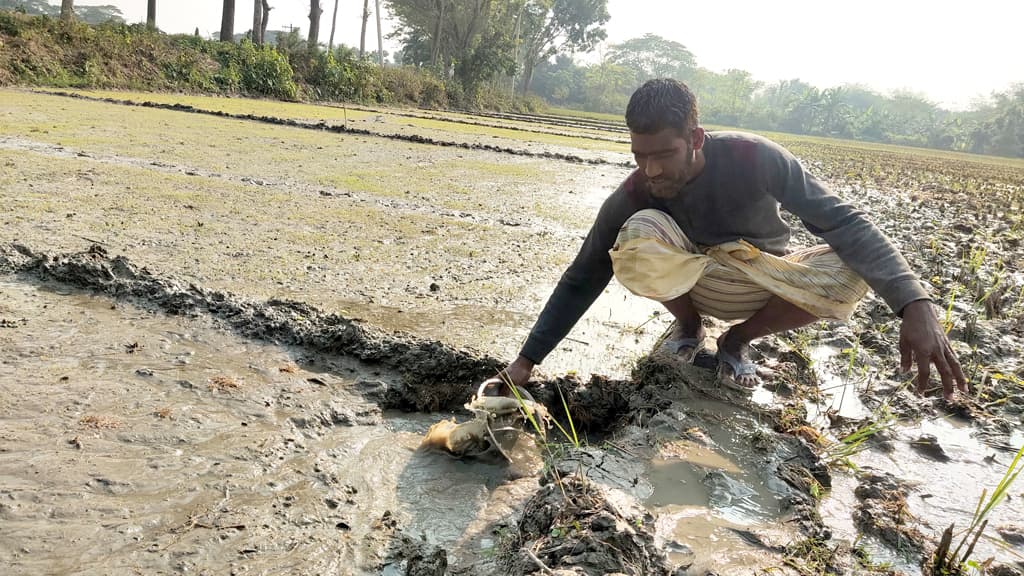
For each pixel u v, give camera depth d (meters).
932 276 5.39
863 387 3.15
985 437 2.69
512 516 1.95
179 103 15.96
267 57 24.06
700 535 1.85
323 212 5.72
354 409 2.52
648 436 2.40
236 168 7.58
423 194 7.12
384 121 17.61
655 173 2.25
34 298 3.22
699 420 2.54
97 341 2.81
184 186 6.21
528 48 59.12
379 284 3.94
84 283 3.43
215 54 23.55
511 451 2.35
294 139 11.11
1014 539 1.99
